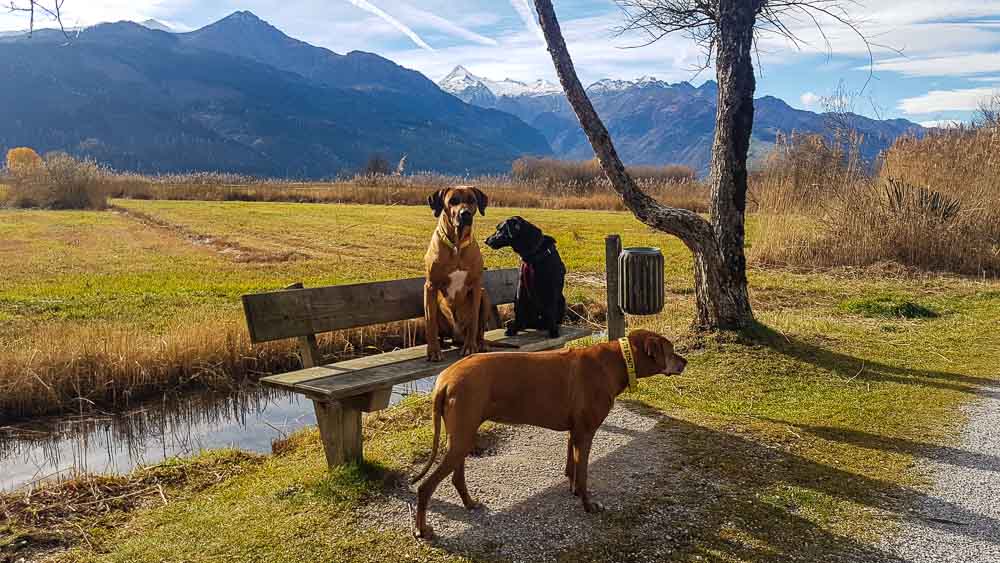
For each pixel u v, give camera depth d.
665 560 3.46
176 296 11.64
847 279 13.16
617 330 6.73
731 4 7.34
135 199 44.06
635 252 6.06
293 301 4.83
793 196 14.94
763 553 3.53
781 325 8.83
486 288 6.69
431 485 3.65
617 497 4.15
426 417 5.88
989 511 4.00
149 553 3.60
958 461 4.74
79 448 6.41
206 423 7.15
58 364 7.52
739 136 7.54
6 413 7.08
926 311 10.05
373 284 5.53
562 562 3.43
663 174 52.56
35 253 17.89
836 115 14.99
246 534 3.77
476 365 3.80
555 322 6.18
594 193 41.44
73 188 36.69
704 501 4.09
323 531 3.78
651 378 6.84
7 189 37.78
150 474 5.00
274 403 7.84
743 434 5.24
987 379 6.80
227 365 8.41
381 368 4.88
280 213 31.72
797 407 6.02
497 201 38.84
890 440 5.16
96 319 9.87
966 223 13.98
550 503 4.09
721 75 7.54
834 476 4.48
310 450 5.46
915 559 3.49
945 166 15.09
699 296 8.05
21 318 9.77
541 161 48.88
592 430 4.00
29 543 3.91
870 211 14.55
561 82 7.27
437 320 5.55
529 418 3.94
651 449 4.91
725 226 7.71
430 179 47.75
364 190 41.59
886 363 7.37
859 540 3.67
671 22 8.12
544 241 6.10
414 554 3.52
